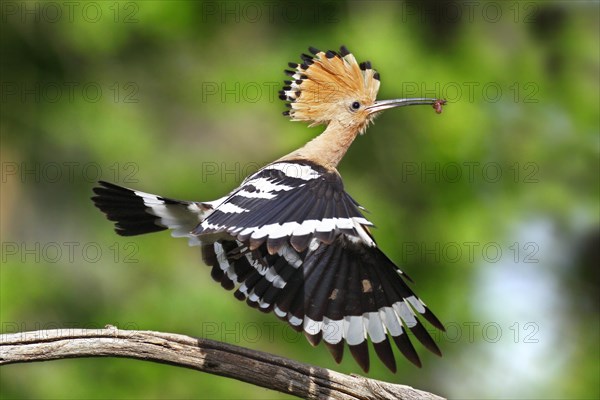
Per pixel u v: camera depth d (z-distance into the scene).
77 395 12.70
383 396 7.25
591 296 15.15
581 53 15.02
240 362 7.26
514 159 14.40
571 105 14.80
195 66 14.80
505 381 14.34
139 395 12.73
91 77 14.77
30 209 14.32
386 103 8.80
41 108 14.55
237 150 14.40
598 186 14.62
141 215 7.70
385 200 14.06
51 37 14.59
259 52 14.59
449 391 14.24
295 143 14.20
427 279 13.93
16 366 12.83
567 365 14.70
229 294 13.49
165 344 7.22
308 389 7.27
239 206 6.98
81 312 13.60
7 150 14.44
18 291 13.41
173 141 14.54
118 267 13.79
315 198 7.02
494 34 14.91
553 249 15.12
